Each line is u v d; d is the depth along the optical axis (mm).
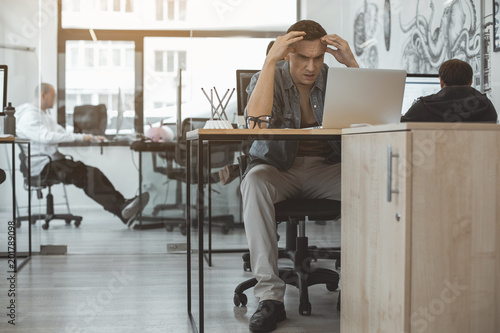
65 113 4320
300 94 2314
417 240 1341
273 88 2145
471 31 3191
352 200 1678
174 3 4387
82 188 4281
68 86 4332
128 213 4316
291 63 2207
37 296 2537
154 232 4359
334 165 2285
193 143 4332
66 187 4266
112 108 4355
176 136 4398
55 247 3754
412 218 1337
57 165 4266
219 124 1939
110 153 4340
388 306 1424
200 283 1835
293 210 2131
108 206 4301
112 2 4344
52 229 4242
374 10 4590
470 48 3203
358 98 1812
